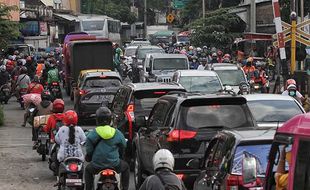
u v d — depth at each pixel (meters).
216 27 105.69
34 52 110.56
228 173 18.23
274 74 77.81
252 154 18.25
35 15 131.62
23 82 66.38
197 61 73.62
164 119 26.66
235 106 25.66
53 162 29.45
